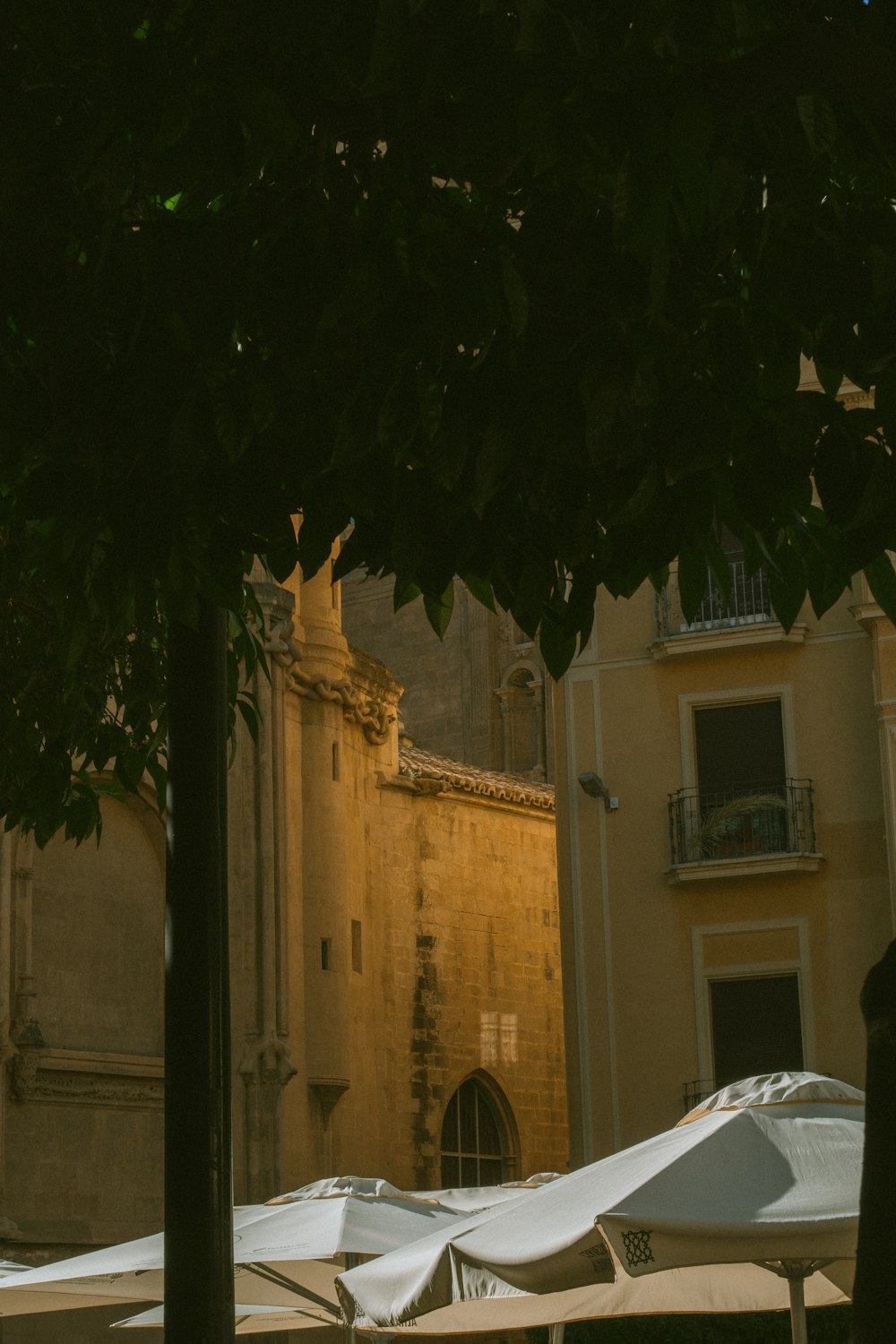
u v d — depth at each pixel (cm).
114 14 464
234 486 503
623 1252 741
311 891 3422
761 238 455
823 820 2841
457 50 405
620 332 454
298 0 429
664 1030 2839
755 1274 1131
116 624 530
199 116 463
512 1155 4022
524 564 506
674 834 2898
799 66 407
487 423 460
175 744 595
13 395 521
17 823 877
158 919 3250
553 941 4250
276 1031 3234
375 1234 1291
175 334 494
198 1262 558
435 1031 3862
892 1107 362
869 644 2869
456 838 4028
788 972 2802
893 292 444
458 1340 3156
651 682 2977
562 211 459
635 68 399
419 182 468
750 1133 820
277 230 483
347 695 3575
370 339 461
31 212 502
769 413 473
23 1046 2892
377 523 512
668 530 492
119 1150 3072
